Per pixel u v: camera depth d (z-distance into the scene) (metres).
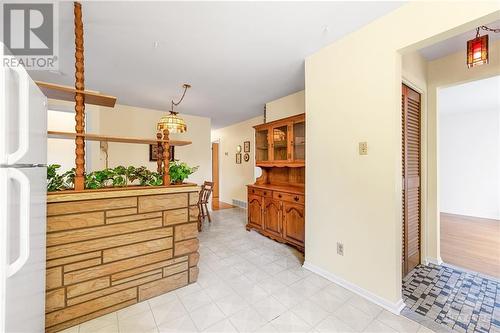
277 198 3.21
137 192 1.75
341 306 1.74
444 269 2.38
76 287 1.53
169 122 3.05
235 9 1.64
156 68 2.66
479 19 1.30
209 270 2.34
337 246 2.08
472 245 3.10
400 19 1.63
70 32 1.92
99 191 1.61
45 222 1.34
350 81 1.96
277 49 2.23
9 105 0.78
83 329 1.49
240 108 4.55
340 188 2.05
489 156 4.77
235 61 2.48
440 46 2.20
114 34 1.95
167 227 1.92
